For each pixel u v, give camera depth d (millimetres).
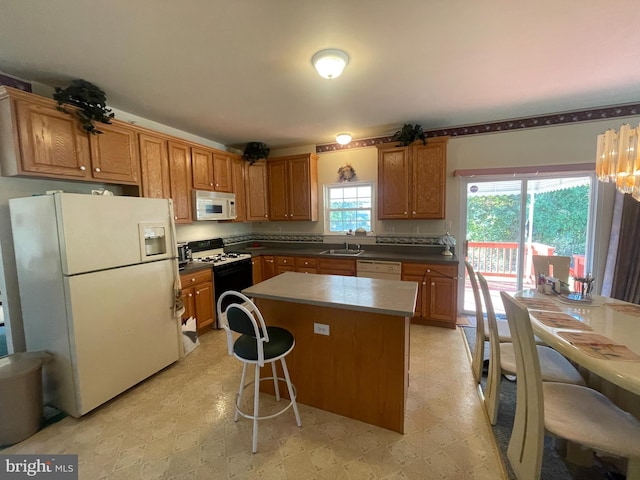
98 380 2037
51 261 1929
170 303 2615
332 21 1604
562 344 1420
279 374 2207
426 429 1833
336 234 4527
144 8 1469
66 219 1853
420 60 2037
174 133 3604
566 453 1614
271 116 3176
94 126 2418
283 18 1570
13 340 2229
